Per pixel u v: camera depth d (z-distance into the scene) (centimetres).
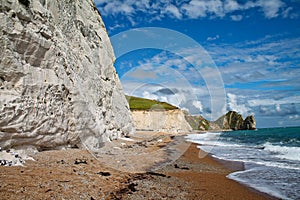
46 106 916
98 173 744
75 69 1241
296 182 812
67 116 1041
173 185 731
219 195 670
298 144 2233
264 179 858
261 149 1820
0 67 765
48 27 1023
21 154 777
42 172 638
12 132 761
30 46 874
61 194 514
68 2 1412
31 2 928
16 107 773
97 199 536
